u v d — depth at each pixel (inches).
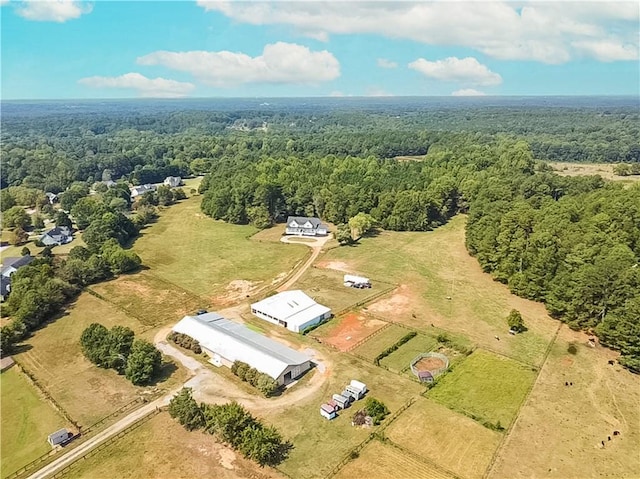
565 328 2748.5
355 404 2081.7
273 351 2380.7
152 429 1929.1
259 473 1699.1
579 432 1905.8
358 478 1676.9
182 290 3358.8
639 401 2098.9
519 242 3321.9
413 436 1879.9
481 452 1797.5
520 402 2086.6
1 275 3435.0
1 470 1743.4
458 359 2429.9
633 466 1734.7
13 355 2527.1
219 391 2180.1
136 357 2251.5
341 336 2687.0
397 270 3683.6
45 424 1985.7
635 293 2454.5
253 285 3442.4
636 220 3324.3
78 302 3159.5
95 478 1691.7
